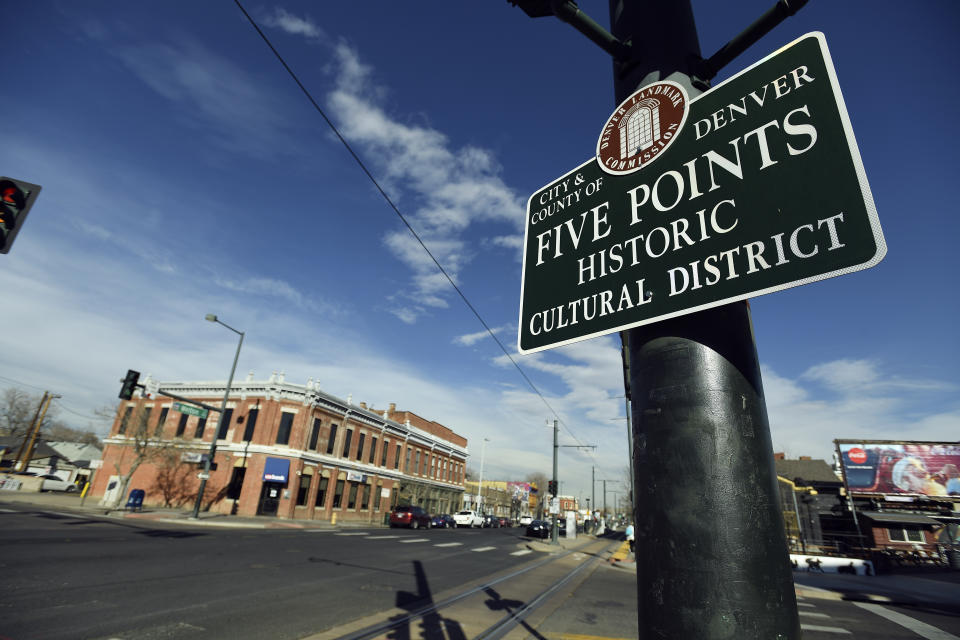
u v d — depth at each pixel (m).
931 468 22.61
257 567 9.63
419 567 11.77
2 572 7.12
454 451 52.81
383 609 7.05
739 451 1.56
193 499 27.70
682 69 2.30
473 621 6.56
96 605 5.99
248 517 25.44
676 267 1.94
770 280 1.64
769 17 2.07
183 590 7.17
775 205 1.71
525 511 83.94
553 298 2.50
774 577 1.45
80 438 80.38
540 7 2.61
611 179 2.40
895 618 9.52
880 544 22.86
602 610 8.23
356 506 33.91
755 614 1.39
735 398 1.64
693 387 1.68
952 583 16.62
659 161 2.19
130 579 7.52
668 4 2.49
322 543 15.34
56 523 13.81
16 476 30.19
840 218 1.53
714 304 1.76
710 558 1.46
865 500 24.06
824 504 24.72
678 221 2.01
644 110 2.33
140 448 24.44
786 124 1.79
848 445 24.03
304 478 29.03
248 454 27.72
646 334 1.94
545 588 10.36
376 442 37.19
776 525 1.53
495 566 13.54
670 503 1.58
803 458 35.88
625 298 2.09
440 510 48.25
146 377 31.66
